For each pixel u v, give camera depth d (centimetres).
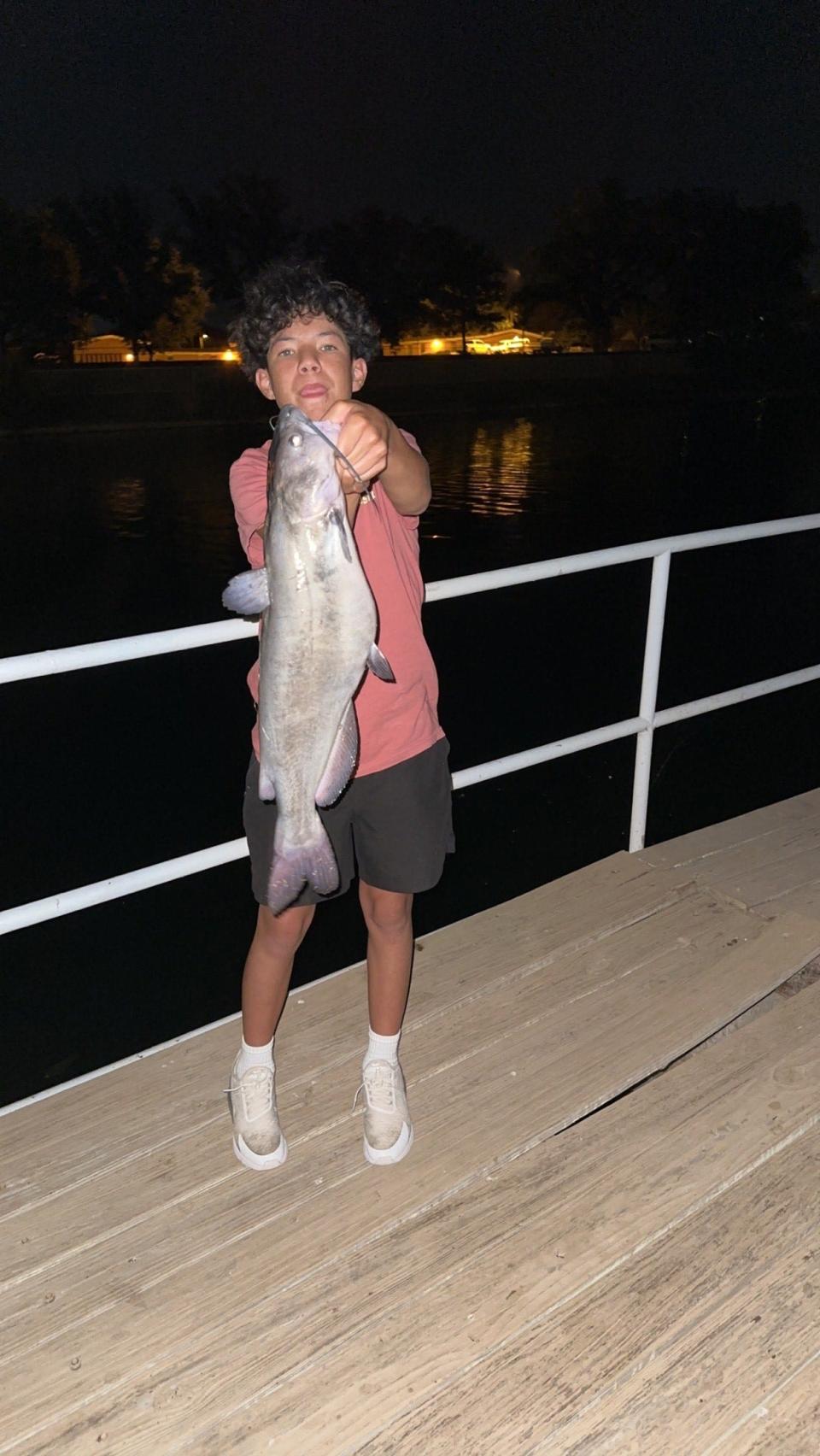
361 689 217
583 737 347
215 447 3756
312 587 176
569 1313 204
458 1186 234
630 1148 244
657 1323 203
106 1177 238
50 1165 240
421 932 508
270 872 209
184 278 5366
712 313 6181
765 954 315
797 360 6222
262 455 215
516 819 641
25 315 4650
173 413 4156
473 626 1395
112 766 854
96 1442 184
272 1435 184
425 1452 181
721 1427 184
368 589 180
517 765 331
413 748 223
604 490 2848
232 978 489
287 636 180
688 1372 193
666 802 664
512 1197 231
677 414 5269
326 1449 182
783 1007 292
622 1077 267
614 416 5172
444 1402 189
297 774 193
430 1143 246
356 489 181
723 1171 237
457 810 654
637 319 6712
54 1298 209
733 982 303
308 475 170
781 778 701
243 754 883
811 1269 214
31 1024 452
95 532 2241
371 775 222
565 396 5550
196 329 5497
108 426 4012
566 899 345
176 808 751
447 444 3916
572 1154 243
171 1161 241
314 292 200
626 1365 194
